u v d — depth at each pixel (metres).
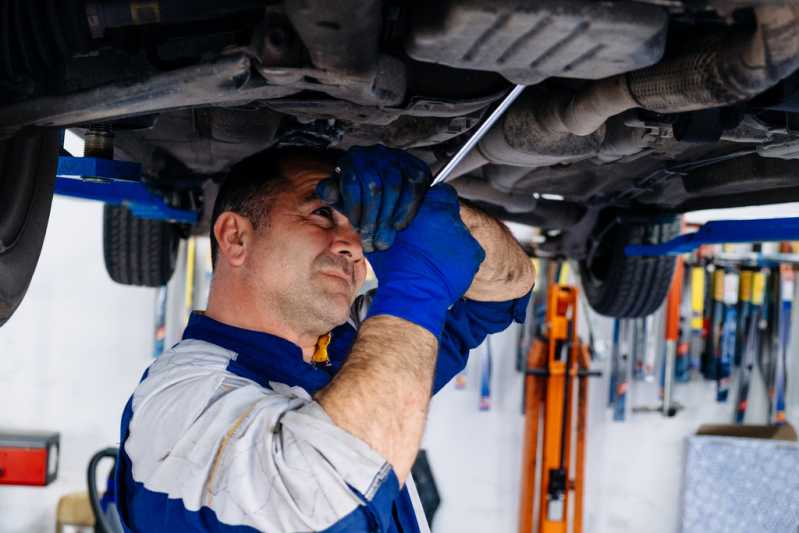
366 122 1.34
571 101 1.35
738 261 5.07
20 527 4.84
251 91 1.13
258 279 1.30
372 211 1.10
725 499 5.03
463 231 1.18
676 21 1.07
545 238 3.32
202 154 2.07
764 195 2.10
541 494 4.89
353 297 1.35
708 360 5.11
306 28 0.95
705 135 1.32
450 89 1.26
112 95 1.15
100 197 2.22
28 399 4.92
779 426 5.12
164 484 1.07
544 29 0.89
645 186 2.27
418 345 1.11
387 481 0.98
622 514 5.22
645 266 2.82
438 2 0.92
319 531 0.96
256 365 1.26
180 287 5.03
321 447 0.97
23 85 1.17
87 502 4.60
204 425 1.06
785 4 0.94
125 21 1.12
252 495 0.98
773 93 1.22
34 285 4.93
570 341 4.82
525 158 1.59
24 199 1.34
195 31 1.18
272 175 1.33
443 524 5.14
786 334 5.09
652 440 5.22
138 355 4.98
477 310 1.55
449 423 5.15
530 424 4.97
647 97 1.17
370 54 1.02
